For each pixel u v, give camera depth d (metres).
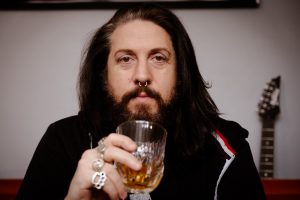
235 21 2.03
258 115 2.02
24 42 2.06
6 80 2.06
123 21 1.17
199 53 2.04
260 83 2.03
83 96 1.39
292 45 2.03
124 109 1.12
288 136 2.03
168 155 1.19
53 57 2.06
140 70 1.09
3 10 2.06
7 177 2.06
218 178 1.15
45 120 2.07
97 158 0.84
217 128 1.29
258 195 1.14
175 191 1.13
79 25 2.05
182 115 1.27
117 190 0.83
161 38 1.13
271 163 1.89
